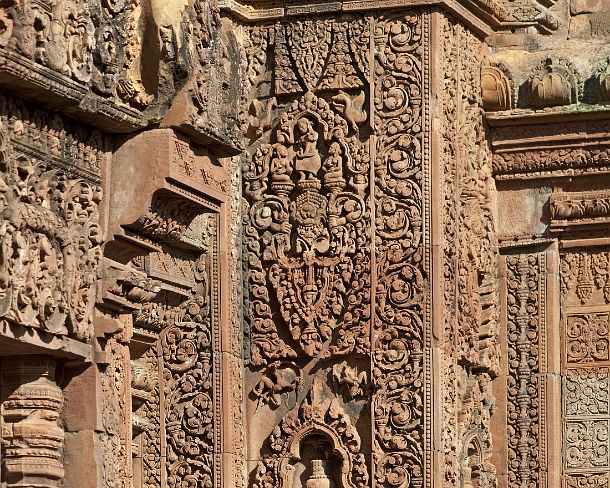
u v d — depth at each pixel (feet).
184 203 55.21
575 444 75.10
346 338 69.77
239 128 56.18
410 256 69.56
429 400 69.10
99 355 53.47
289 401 70.33
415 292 69.46
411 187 69.77
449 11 71.00
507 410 75.20
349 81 70.38
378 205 69.92
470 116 73.00
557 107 74.43
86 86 51.16
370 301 69.72
